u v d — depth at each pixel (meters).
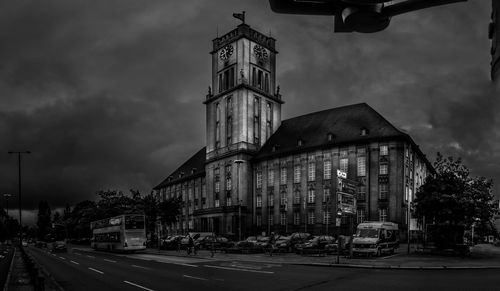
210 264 33.12
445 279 20.88
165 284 20.83
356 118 74.00
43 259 43.47
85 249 75.94
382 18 2.30
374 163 65.69
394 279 21.22
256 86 89.75
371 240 35.59
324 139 74.56
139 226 53.19
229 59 91.19
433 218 37.44
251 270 27.47
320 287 18.86
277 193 80.12
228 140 89.75
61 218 175.38
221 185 89.19
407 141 65.88
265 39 94.06
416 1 2.18
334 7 2.33
